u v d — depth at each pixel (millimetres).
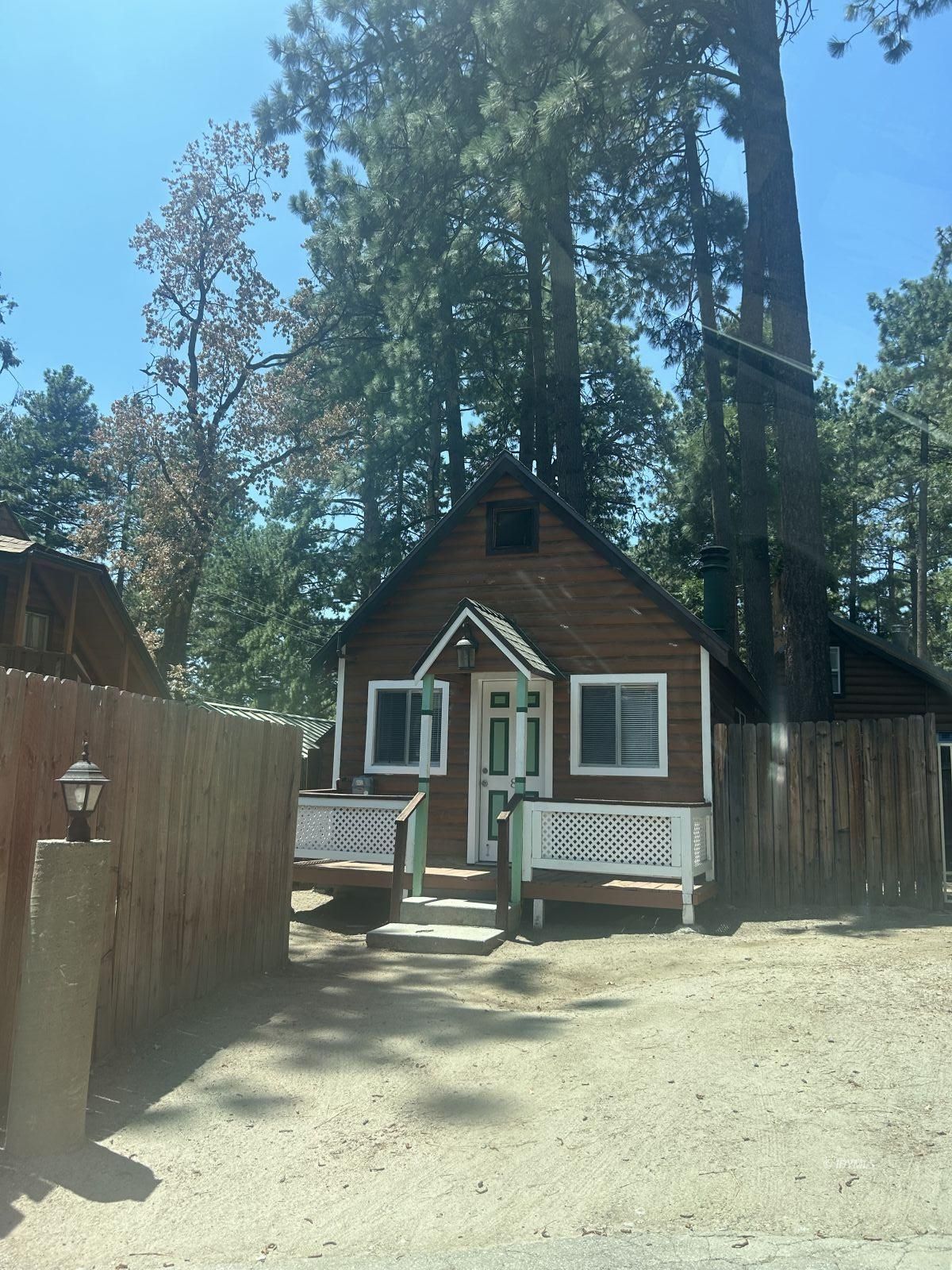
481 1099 5148
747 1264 3412
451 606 14133
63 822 5113
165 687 19875
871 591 43562
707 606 15984
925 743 11094
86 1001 4422
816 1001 6652
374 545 31953
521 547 13906
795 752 11797
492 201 19953
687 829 10844
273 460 32156
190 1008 6570
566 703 13258
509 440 31891
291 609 35250
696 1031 6172
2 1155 4246
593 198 24469
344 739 14328
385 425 30828
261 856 7953
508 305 28422
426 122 18875
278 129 22984
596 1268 3424
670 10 16453
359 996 7379
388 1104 5094
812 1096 4953
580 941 10273
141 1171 4238
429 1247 3641
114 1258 3551
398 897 10984
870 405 36031
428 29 19516
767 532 23938
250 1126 4789
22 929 4758
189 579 30688
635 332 31938
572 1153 4438
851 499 35156
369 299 27953
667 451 32094
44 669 15789
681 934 10336
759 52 16234
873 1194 3914
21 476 48938
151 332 32031
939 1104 4777
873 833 11266
